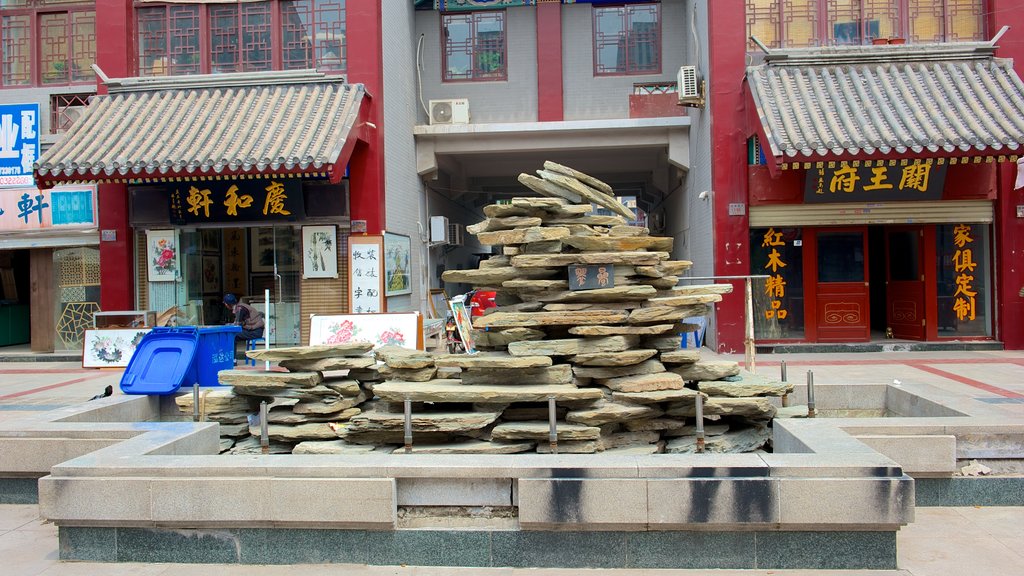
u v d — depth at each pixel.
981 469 5.21
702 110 13.88
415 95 15.74
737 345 12.92
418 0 15.72
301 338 13.19
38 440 5.62
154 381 7.85
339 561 4.41
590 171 18.67
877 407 7.12
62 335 14.50
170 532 4.48
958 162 11.17
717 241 12.91
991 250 12.95
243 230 15.87
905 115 11.45
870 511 4.09
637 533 4.27
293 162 11.27
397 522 4.45
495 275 6.03
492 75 15.94
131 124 12.88
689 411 5.77
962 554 4.36
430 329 14.16
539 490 4.24
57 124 14.52
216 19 13.99
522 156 16.86
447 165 16.67
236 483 4.37
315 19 13.77
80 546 4.54
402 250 14.48
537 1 15.65
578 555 4.30
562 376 5.66
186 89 13.61
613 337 5.68
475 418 5.42
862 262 13.10
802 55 12.86
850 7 13.30
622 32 15.72
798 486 4.12
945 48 12.78
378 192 13.02
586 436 5.35
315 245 13.14
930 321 13.19
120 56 13.88
